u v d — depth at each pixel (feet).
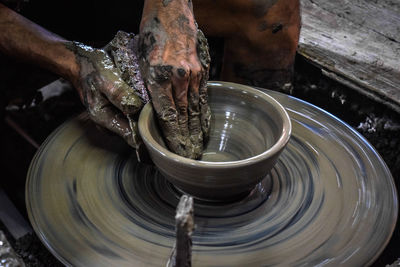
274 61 6.14
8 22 4.97
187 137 4.28
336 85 6.44
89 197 4.23
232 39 6.07
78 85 4.56
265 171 3.83
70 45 4.66
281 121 4.17
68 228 3.91
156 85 4.08
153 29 4.29
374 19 7.13
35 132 7.13
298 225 3.97
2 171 6.54
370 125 6.17
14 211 5.25
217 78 7.48
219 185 3.74
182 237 2.62
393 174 5.94
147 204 4.22
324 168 4.57
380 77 6.09
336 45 6.60
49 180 4.37
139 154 4.29
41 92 7.46
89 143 4.81
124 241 3.81
